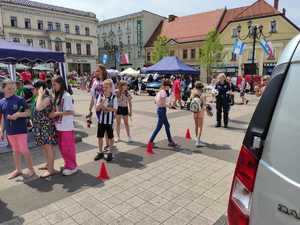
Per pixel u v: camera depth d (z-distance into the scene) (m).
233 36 37.53
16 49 7.03
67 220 3.30
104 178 4.54
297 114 1.40
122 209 3.55
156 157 5.65
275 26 33.91
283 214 1.40
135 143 6.74
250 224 1.57
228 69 38.28
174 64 15.09
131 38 53.00
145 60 50.22
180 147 6.39
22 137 4.46
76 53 48.69
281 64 1.56
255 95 20.89
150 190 4.12
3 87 4.36
